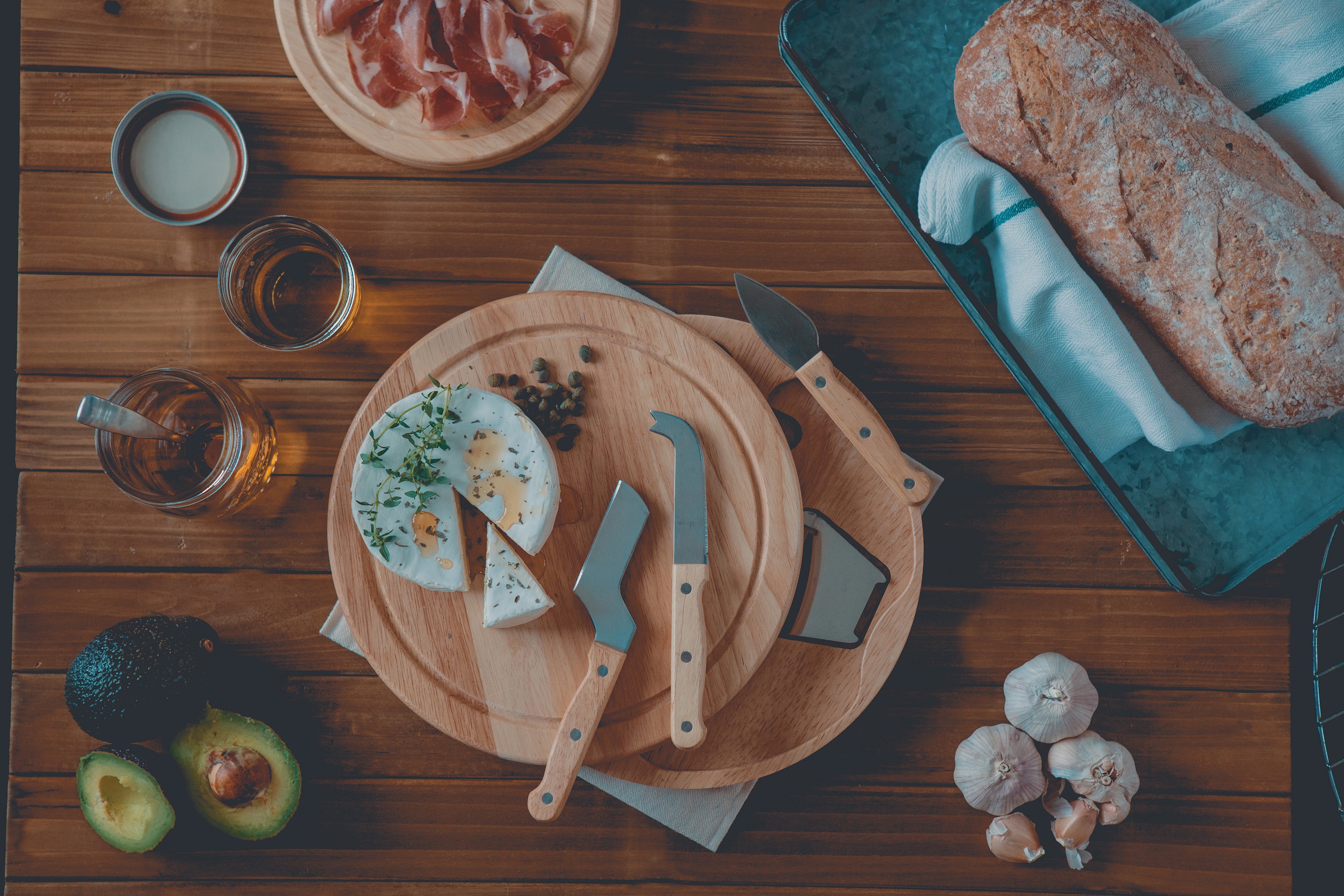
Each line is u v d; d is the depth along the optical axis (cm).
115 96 123
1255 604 122
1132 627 123
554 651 111
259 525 124
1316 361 103
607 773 113
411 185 125
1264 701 122
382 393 112
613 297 113
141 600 123
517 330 113
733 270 125
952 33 121
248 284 121
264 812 115
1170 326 109
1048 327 116
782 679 116
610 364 113
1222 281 103
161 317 124
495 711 110
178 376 112
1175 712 122
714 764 114
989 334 116
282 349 119
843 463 118
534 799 106
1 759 148
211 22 124
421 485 107
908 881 123
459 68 116
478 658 111
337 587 110
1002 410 124
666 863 123
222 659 118
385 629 110
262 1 124
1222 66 114
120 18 123
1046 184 109
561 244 125
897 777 123
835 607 117
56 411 123
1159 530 119
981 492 124
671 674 111
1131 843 122
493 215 125
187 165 121
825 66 122
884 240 125
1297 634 141
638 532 110
